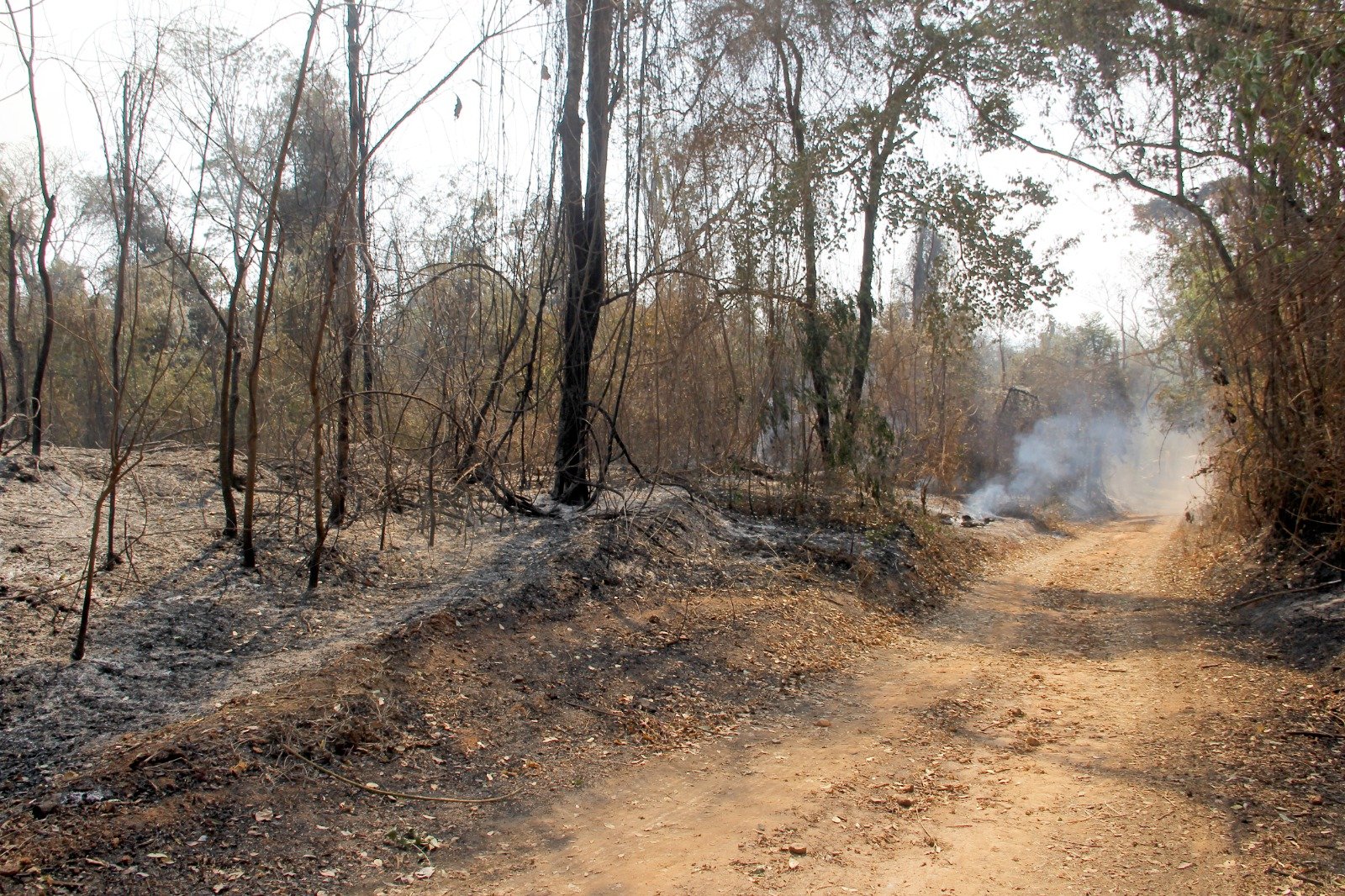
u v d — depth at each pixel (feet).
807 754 21.21
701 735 22.36
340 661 21.48
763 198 45.47
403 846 15.62
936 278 60.34
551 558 31.78
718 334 46.93
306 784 16.90
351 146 28.45
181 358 40.16
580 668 25.00
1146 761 20.08
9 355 51.47
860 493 51.90
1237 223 38.58
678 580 35.04
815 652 30.50
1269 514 42.22
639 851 15.81
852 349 49.03
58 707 18.29
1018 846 15.76
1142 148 43.68
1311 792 17.49
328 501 33.37
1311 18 27.61
